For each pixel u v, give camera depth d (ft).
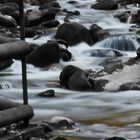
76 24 121.39
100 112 62.28
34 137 33.71
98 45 120.26
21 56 32.65
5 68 98.99
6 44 31.14
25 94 33.32
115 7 166.91
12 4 159.12
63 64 103.24
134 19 148.97
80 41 119.85
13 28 132.67
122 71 79.00
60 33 121.29
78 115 60.29
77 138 45.68
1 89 81.25
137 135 48.57
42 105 67.31
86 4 179.52
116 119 57.31
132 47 118.11
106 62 107.45
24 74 33.09
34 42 119.75
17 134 31.94
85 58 109.81
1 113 30.83
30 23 138.00
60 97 72.64
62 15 157.07
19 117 32.14
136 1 176.65
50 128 45.85
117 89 75.25
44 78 90.38
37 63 100.42
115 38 119.65
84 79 77.46
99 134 48.44
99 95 73.41
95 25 124.77
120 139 44.14
